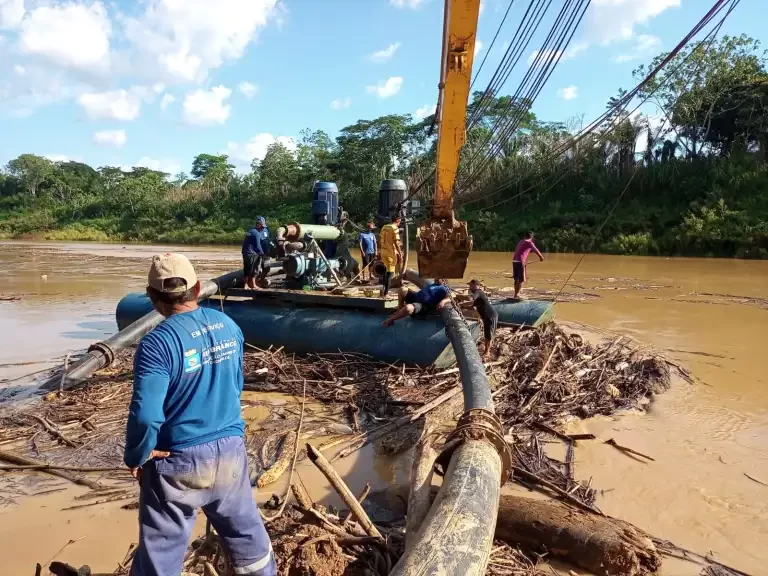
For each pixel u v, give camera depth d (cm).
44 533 429
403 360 829
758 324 1227
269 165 6575
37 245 5422
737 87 4041
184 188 7269
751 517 448
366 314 893
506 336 967
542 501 442
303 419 657
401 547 377
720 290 1794
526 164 4394
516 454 553
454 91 665
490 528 316
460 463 380
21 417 660
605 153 4353
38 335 1145
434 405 669
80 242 6412
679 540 418
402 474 523
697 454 566
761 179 3662
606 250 3638
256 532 295
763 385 790
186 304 285
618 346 985
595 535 380
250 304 985
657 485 500
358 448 582
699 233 3353
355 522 400
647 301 1564
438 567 273
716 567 386
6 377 841
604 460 552
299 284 1006
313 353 888
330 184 1272
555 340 920
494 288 1831
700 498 478
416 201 1295
